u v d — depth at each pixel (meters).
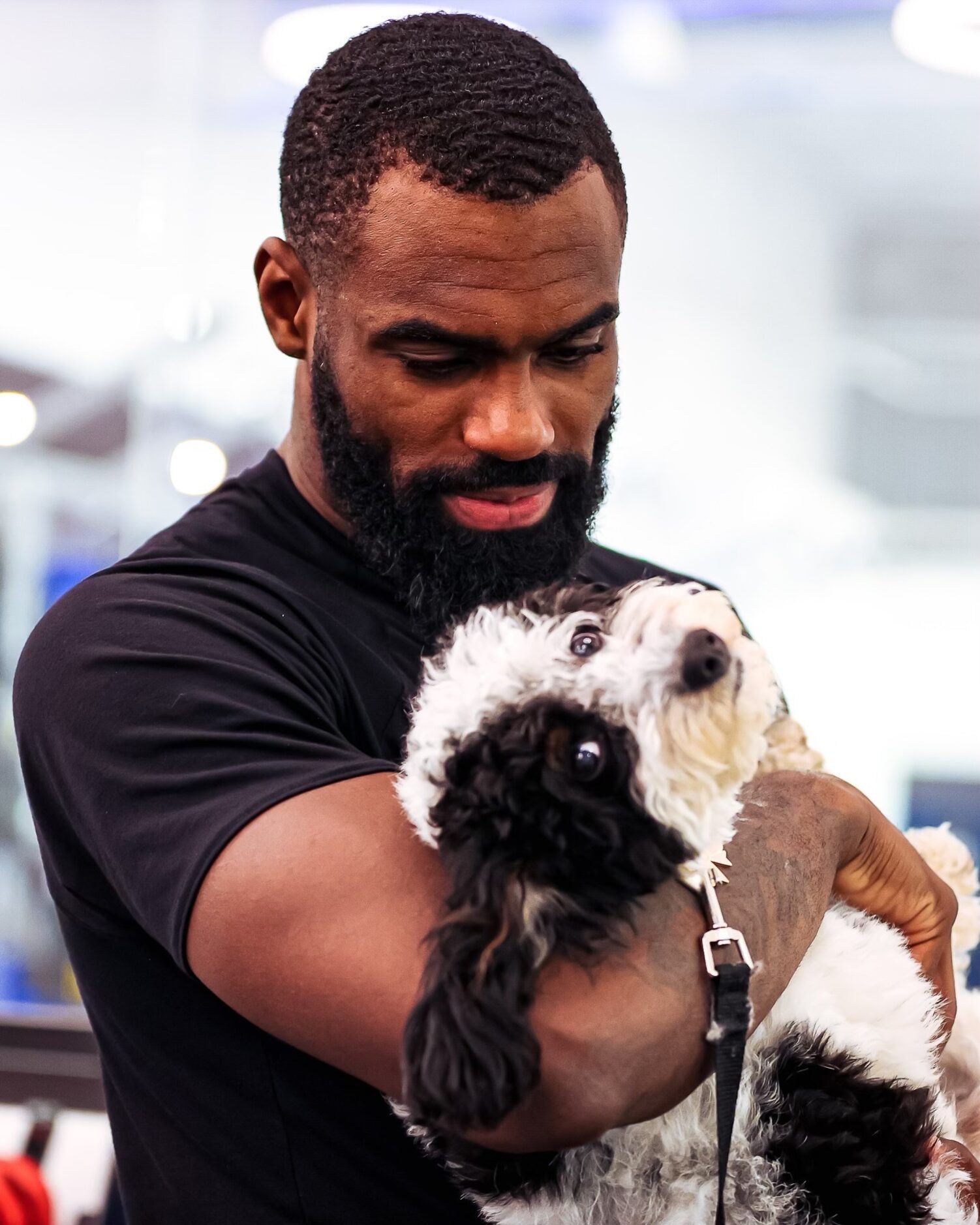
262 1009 1.70
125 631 2.04
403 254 2.10
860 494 7.53
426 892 1.66
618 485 7.38
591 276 2.16
